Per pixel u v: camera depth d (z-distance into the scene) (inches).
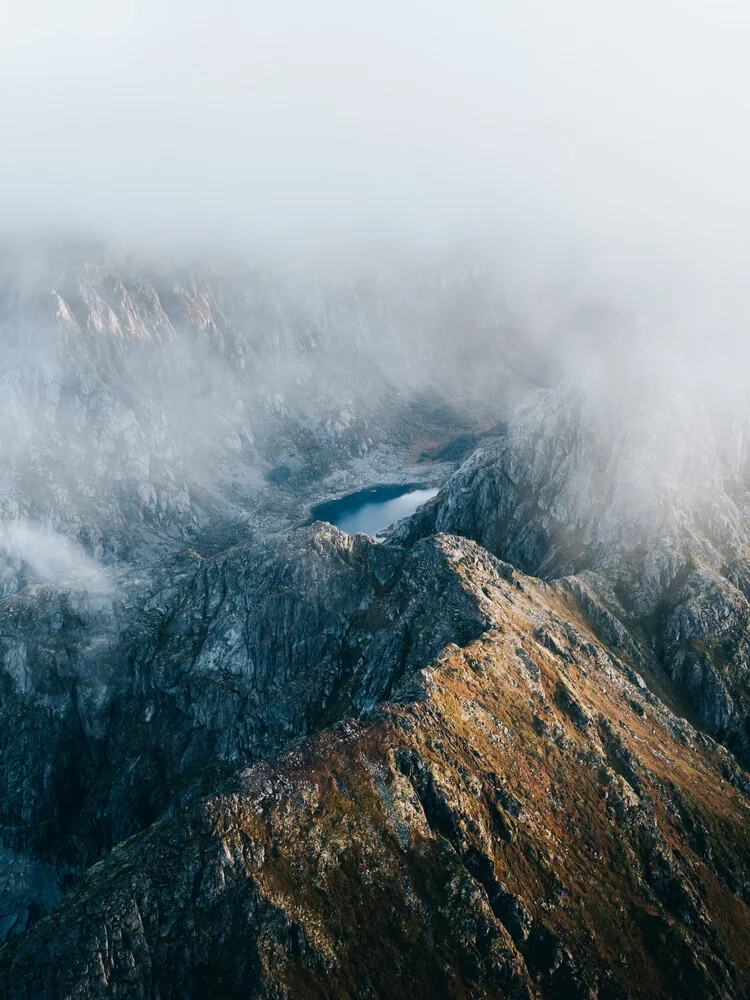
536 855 6879.9
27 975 5821.9
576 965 6225.4
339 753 7066.9
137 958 5841.5
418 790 6973.4
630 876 7130.9
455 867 6456.7
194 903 6092.5
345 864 6368.1
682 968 6555.1
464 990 5890.8
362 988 5777.6
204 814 6501.0
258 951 5802.2
